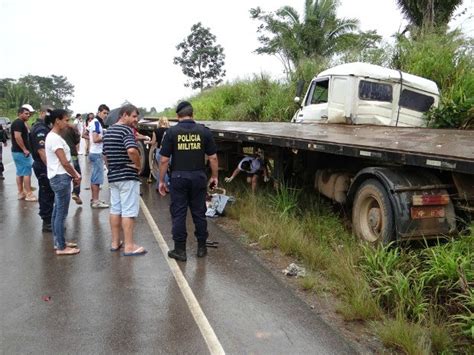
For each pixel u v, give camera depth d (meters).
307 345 3.36
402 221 4.43
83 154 17.56
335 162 6.48
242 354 3.23
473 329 3.12
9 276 4.69
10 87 55.66
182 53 45.59
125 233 5.33
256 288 4.39
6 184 10.62
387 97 8.33
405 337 3.29
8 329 3.57
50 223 6.39
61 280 4.57
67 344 3.35
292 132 6.81
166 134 5.16
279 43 24.31
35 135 6.16
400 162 4.36
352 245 5.05
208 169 9.84
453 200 4.62
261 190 7.82
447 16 15.23
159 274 4.74
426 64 10.95
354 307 3.79
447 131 6.39
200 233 5.28
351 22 23.83
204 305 4.00
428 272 3.89
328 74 8.74
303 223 6.03
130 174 5.28
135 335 3.48
